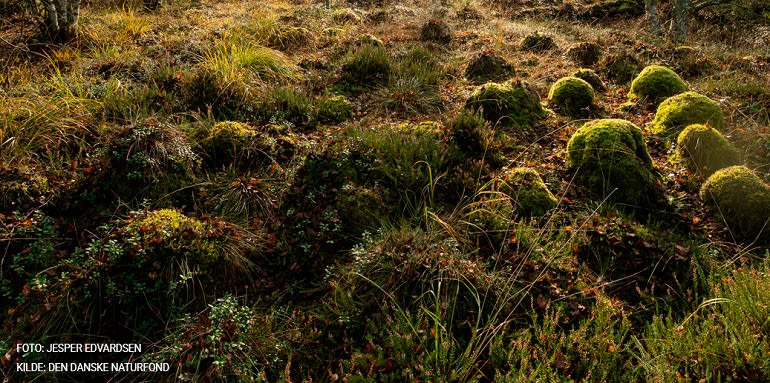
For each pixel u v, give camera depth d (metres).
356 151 4.31
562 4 13.96
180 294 3.09
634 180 4.13
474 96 5.68
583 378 2.43
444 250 3.28
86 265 3.05
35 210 3.54
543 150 4.96
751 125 5.26
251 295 3.25
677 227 3.89
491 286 3.09
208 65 5.79
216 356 2.61
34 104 4.54
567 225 3.84
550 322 2.80
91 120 4.63
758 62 7.77
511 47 8.70
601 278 3.24
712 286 3.02
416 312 2.97
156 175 3.92
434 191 4.13
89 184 3.80
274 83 6.16
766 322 2.54
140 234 3.21
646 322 2.85
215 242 3.33
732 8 13.33
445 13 11.66
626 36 9.67
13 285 3.11
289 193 3.99
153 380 2.67
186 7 10.62
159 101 5.25
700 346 2.55
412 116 5.66
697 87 6.59
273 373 2.70
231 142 4.46
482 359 2.73
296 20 9.71
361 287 3.14
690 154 4.56
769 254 3.36
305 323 3.00
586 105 6.03
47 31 7.40
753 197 3.74
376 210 3.85
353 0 12.76
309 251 3.56
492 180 4.06
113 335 2.94
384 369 2.59
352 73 6.71
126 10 9.91
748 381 2.32
